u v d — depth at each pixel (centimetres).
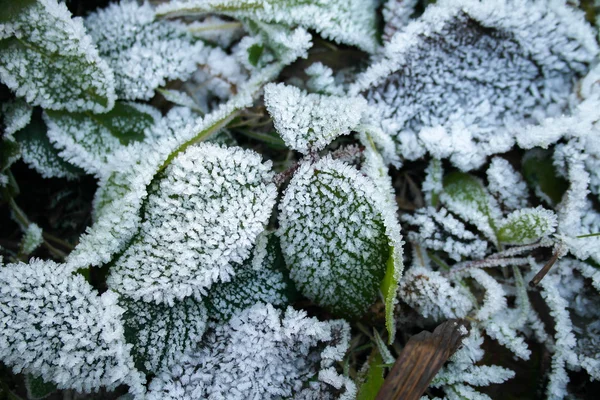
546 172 22
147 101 22
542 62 22
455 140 21
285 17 21
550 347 21
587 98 21
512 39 22
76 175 22
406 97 22
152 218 19
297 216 19
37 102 21
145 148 21
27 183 22
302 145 20
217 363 20
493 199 22
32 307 18
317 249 20
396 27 23
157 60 22
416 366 19
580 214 21
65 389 20
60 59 20
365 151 21
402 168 23
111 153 21
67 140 21
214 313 20
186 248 19
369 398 20
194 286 19
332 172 19
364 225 19
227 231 19
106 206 20
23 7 20
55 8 20
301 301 22
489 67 22
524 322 21
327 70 22
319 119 20
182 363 20
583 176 21
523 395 21
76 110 21
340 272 20
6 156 21
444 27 22
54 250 22
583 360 20
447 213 22
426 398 20
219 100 23
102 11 22
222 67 23
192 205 19
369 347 21
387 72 22
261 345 20
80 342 19
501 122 22
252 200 19
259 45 22
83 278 19
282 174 20
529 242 21
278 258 20
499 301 21
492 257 21
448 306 21
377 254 19
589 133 21
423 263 22
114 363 19
